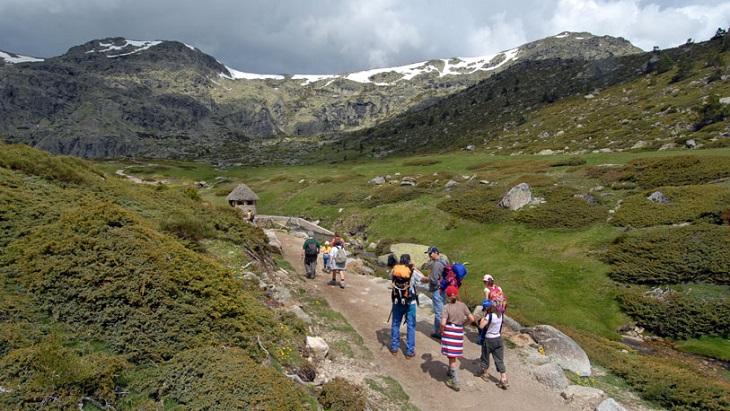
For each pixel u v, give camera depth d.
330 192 61.59
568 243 30.61
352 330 14.17
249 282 14.86
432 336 14.22
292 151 198.25
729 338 19.08
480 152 98.25
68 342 7.91
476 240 35.22
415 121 188.12
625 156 50.50
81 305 8.78
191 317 9.49
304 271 23.53
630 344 19.62
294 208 59.72
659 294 22.48
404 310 12.27
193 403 7.16
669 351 18.88
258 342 9.75
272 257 23.62
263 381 7.82
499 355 11.05
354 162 129.38
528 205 38.25
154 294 9.56
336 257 20.22
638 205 32.12
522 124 117.31
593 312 22.88
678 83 96.69
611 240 28.86
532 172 49.94
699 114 67.81
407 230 41.59
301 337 11.80
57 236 10.36
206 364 8.10
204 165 143.88
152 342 8.55
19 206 12.28
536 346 14.12
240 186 51.62
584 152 70.12
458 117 161.25
